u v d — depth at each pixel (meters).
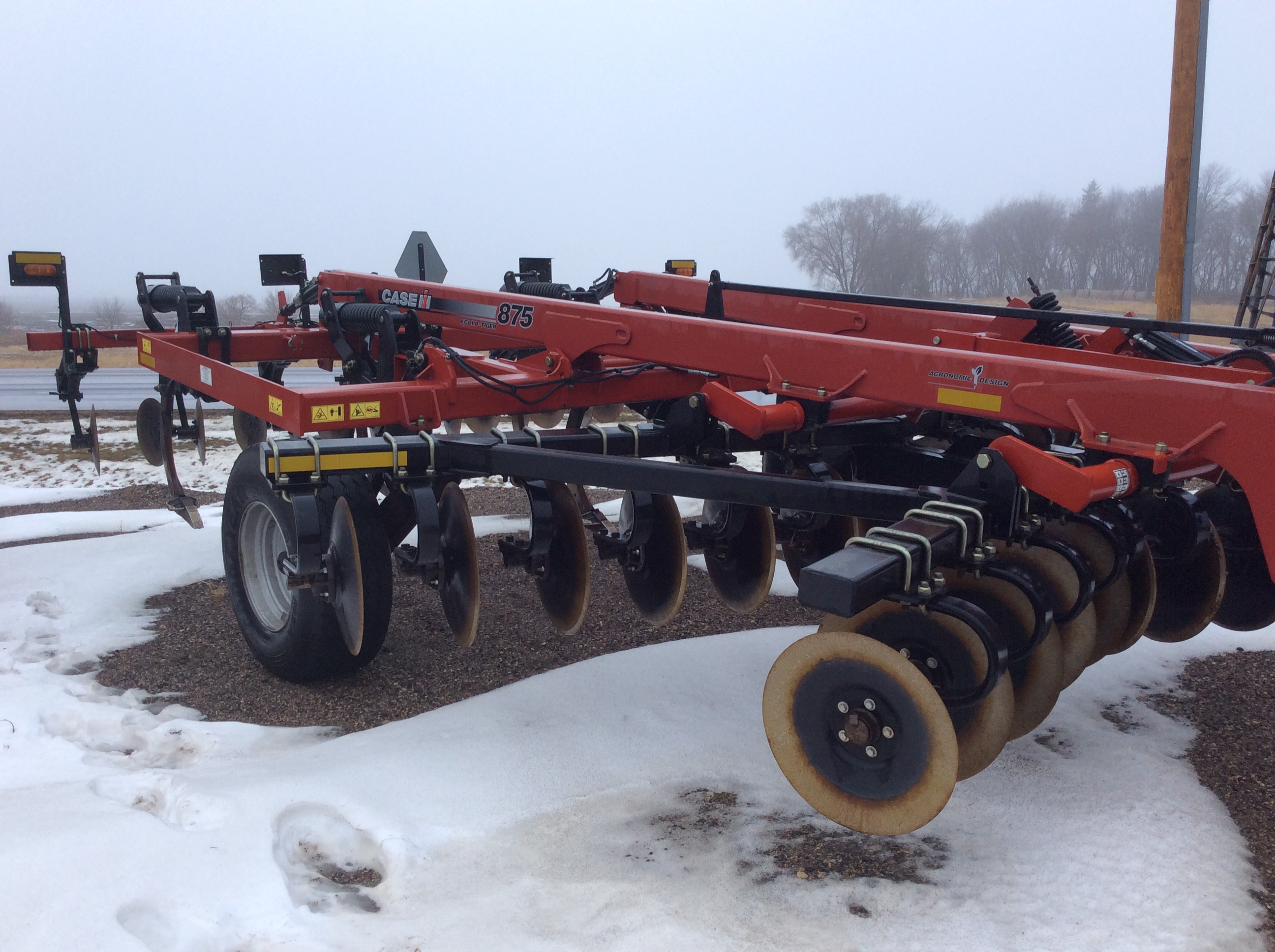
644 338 4.24
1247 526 3.83
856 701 2.62
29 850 2.78
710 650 4.46
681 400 4.11
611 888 2.74
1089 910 2.61
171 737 3.80
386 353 4.93
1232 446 2.63
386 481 4.12
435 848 2.97
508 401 4.52
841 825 2.83
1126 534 3.42
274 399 4.23
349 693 4.25
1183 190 8.84
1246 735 3.67
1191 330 3.56
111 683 4.41
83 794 3.22
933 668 2.70
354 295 5.74
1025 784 3.28
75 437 6.57
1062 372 2.94
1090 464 3.39
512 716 3.83
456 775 3.37
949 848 2.93
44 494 8.71
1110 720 3.81
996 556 3.09
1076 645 3.34
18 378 26.12
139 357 5.95
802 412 3.90
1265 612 3.86
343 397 4.09
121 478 9.80
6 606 5.39
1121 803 3.14
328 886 2.84
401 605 5.34
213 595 5.60
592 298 6.04
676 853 2.93
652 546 4.24
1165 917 2.57
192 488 9.04
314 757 3.54
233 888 2.70
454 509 3.82
